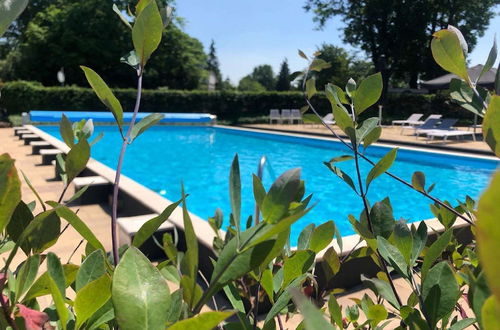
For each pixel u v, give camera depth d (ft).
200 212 24.67
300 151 48.96
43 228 2.22
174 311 1.84
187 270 1.68
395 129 66.80
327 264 3.22
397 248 2.56
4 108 74.79
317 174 35.35
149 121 2.80
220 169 38.34
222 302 10.23
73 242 13.65
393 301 2.52
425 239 2.65
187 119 72.18
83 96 78.23
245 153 47.60
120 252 2.92
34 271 2.06
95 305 1.67
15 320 1.70
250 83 281.33
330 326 0.80
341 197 28.04
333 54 124.67
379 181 32.24
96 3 116.88
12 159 1.30
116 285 1.36
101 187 20.18
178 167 39.29
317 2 112.06
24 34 129.80
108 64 124.36
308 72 4.35
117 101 2.38
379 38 107.34
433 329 2.15
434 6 101.81
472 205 4.00
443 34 2.33
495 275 0.59
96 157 44.04
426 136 53.72
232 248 1.61
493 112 1.37
